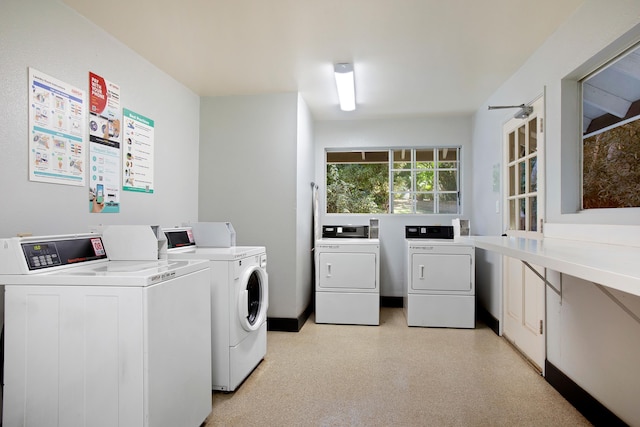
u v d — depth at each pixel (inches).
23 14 68.5
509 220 124.6
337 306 145.6
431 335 131.0
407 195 181.0
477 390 88.4
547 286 93.5
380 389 89.0
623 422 65.6
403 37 93.7
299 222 141.0
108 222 91.2
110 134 91.8
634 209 66.4
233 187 140.3
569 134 85.9
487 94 138.9
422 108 158.2
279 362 106.0
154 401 55.4
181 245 98.9
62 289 55.5
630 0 63.4
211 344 83.9
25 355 56.3
